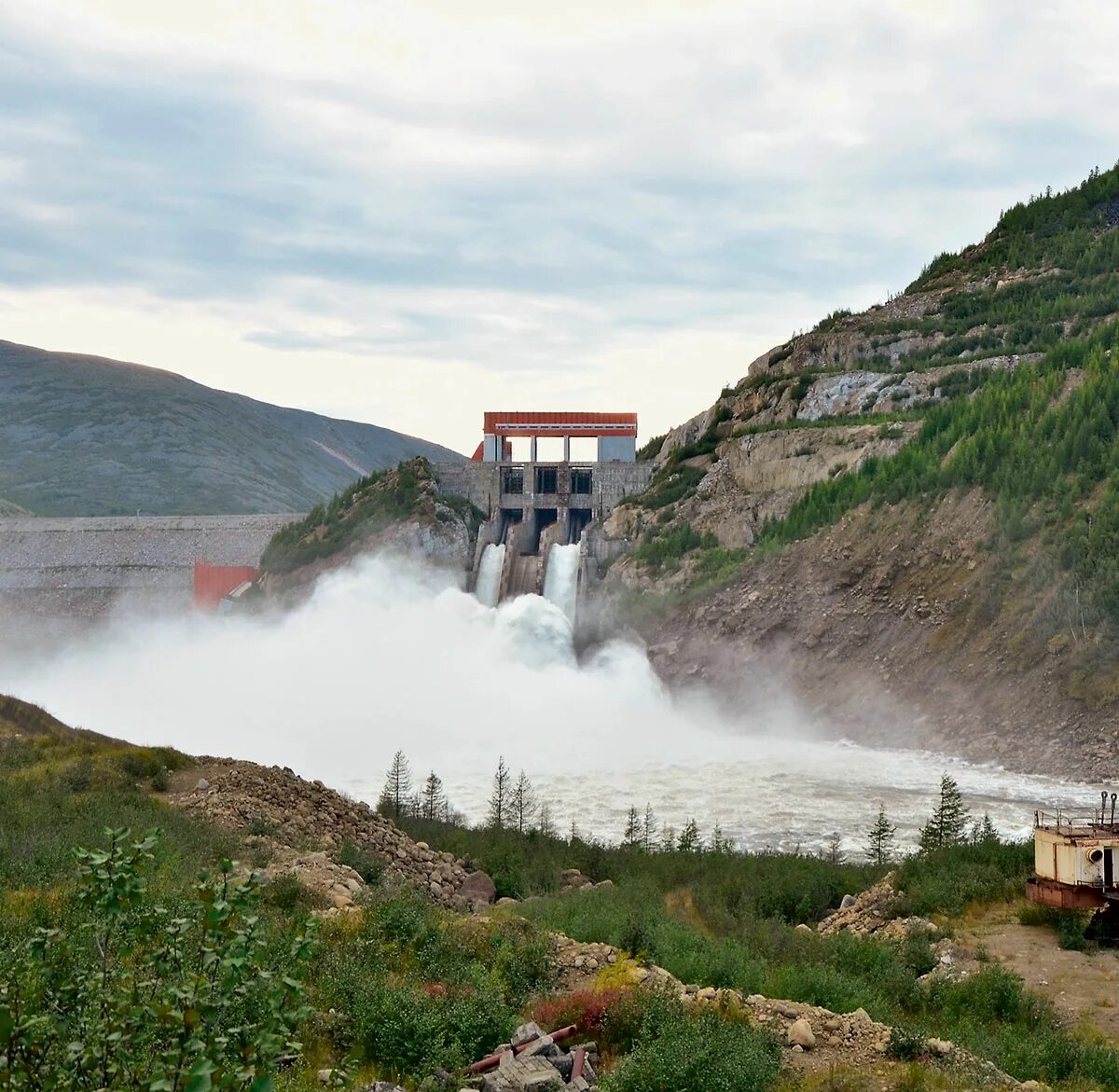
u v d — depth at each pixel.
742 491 155.50
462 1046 22.00
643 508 160.12
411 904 30.75
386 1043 21.56
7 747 50.31
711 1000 26.00
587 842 64.88
